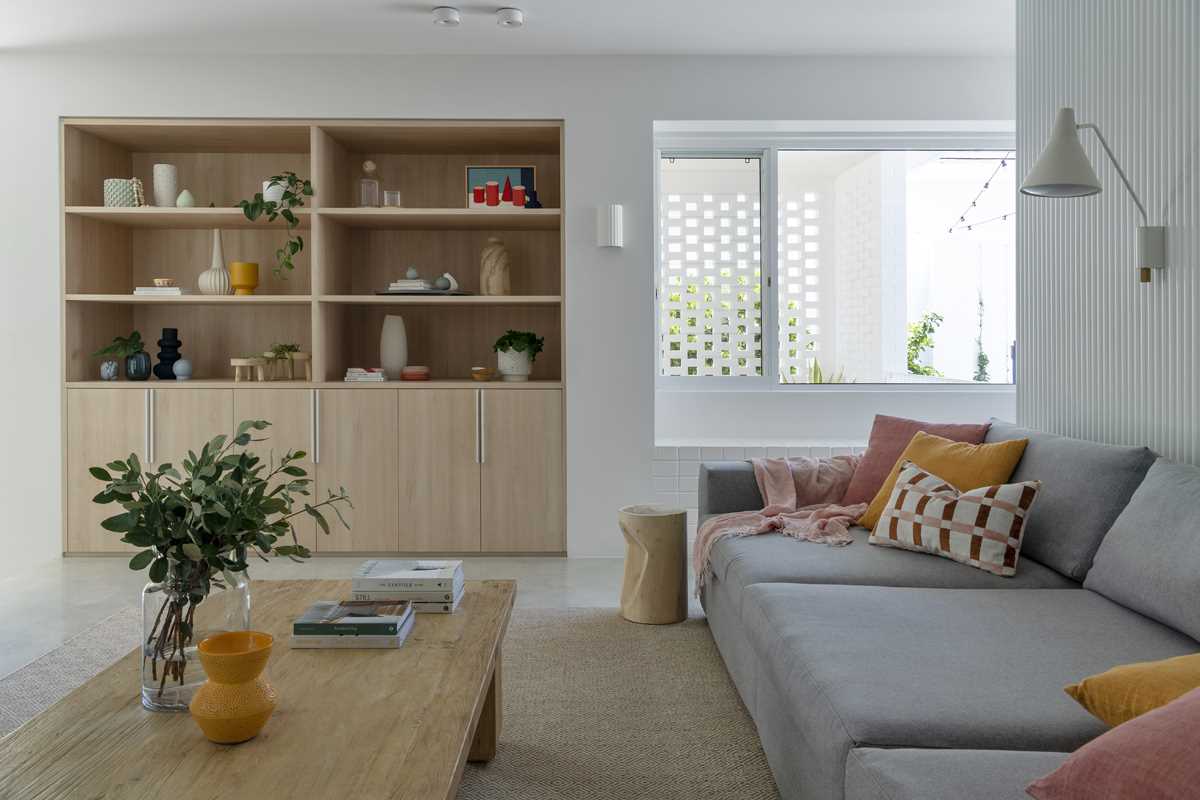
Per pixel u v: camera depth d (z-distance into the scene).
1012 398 5.28
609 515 4.68
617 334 4.66
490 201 4.76
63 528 4.61
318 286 4.64
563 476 4.70
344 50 4.54
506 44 4.46
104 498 1.61
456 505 4.67
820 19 4.16
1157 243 2.66
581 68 4.62
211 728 1.47
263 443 4.66
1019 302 3.63
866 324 5.38
